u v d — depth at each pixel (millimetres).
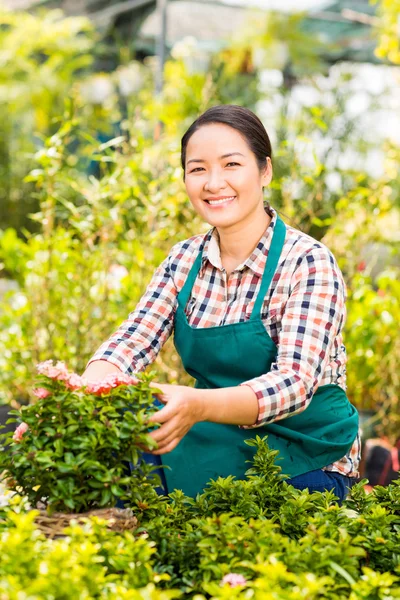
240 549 1694
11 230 4664
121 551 1619
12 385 4230
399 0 5812
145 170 4129
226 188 2324
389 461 3793
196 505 2064
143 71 8562
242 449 2297
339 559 1655
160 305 2527
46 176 3891
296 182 4160
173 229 3916
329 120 6656
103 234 3875
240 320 2355
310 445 2297
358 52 9445
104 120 8812
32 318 4113
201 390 1986
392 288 4398
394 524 2035
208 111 2367
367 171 6922
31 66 9539
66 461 1756
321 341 2215
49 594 1379
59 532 1776
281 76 9211
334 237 4293
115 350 2408
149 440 1804
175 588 1750
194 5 8594
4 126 9156
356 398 4340
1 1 9812
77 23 9266
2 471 1903
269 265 2350
